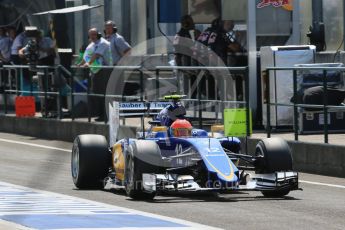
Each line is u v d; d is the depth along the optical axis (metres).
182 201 22.70
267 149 23.16
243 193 24.34
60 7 44.22
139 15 40.12
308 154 30.09
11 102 46.62
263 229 18.56
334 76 32.09
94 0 44.56
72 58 45.16
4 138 41.75
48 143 39.53
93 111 39.03
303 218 19.98
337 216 20.31
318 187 26.22
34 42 43.19
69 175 29.08
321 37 38.03
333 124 32.75
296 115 30.94
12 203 22.02
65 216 19.69
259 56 35.91
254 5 35.91
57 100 41.38
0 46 47.47
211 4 36.94
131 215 19.94
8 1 46.09
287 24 36.62
